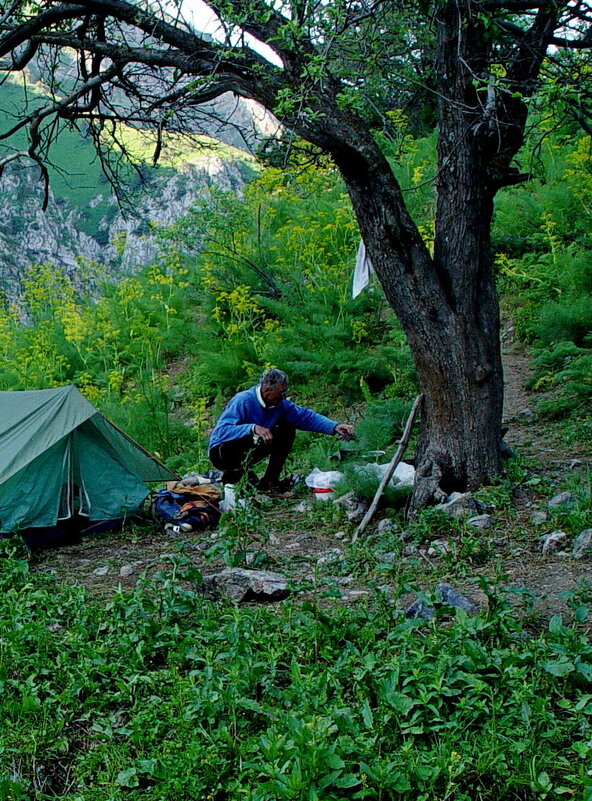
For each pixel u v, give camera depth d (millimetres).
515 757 3111
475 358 6457
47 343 14180
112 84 7297
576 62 5848
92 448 7270
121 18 6309
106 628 4613
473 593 4871
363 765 2984
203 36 6250
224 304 14586
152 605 4609
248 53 6090
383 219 6254
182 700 3734
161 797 3191
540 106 5762
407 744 3143
